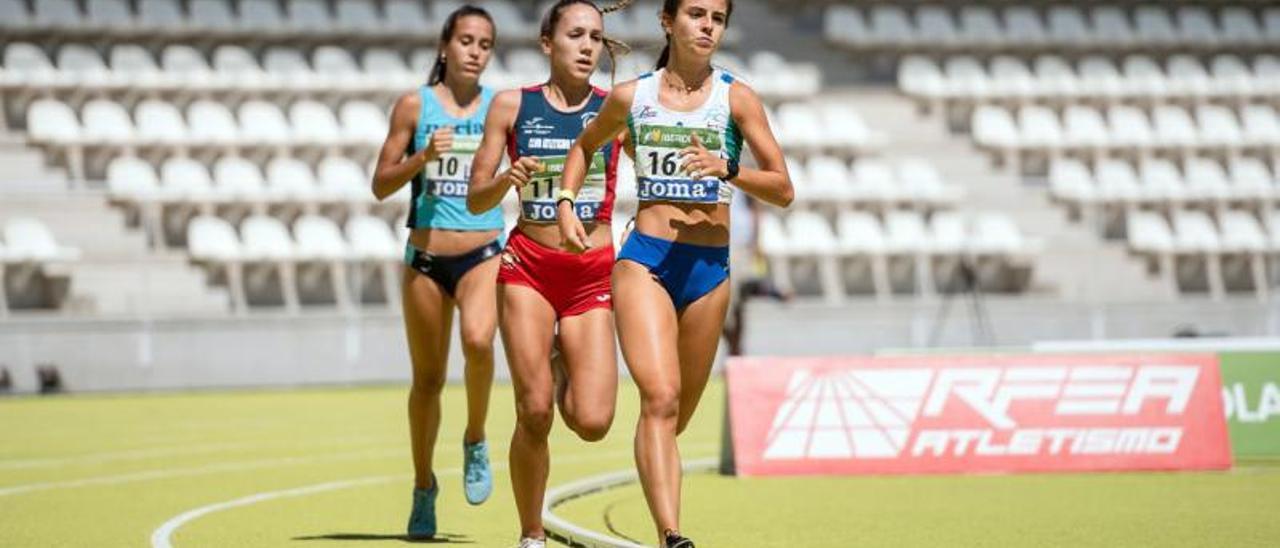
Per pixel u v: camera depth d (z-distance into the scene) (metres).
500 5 75.69
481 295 21.36
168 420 43.88
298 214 62.88
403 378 57.34
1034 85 76.31
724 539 22.05
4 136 62.84
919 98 75.81
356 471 31.50
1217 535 22.09
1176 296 68.31
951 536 22.19
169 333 54.88
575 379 18.00
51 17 68.62
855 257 65.81
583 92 19.19
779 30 80.81
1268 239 69.75
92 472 31.36
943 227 66.69
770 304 59.72
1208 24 84.25
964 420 31.22
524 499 18.72
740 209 58.06
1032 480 29.78
